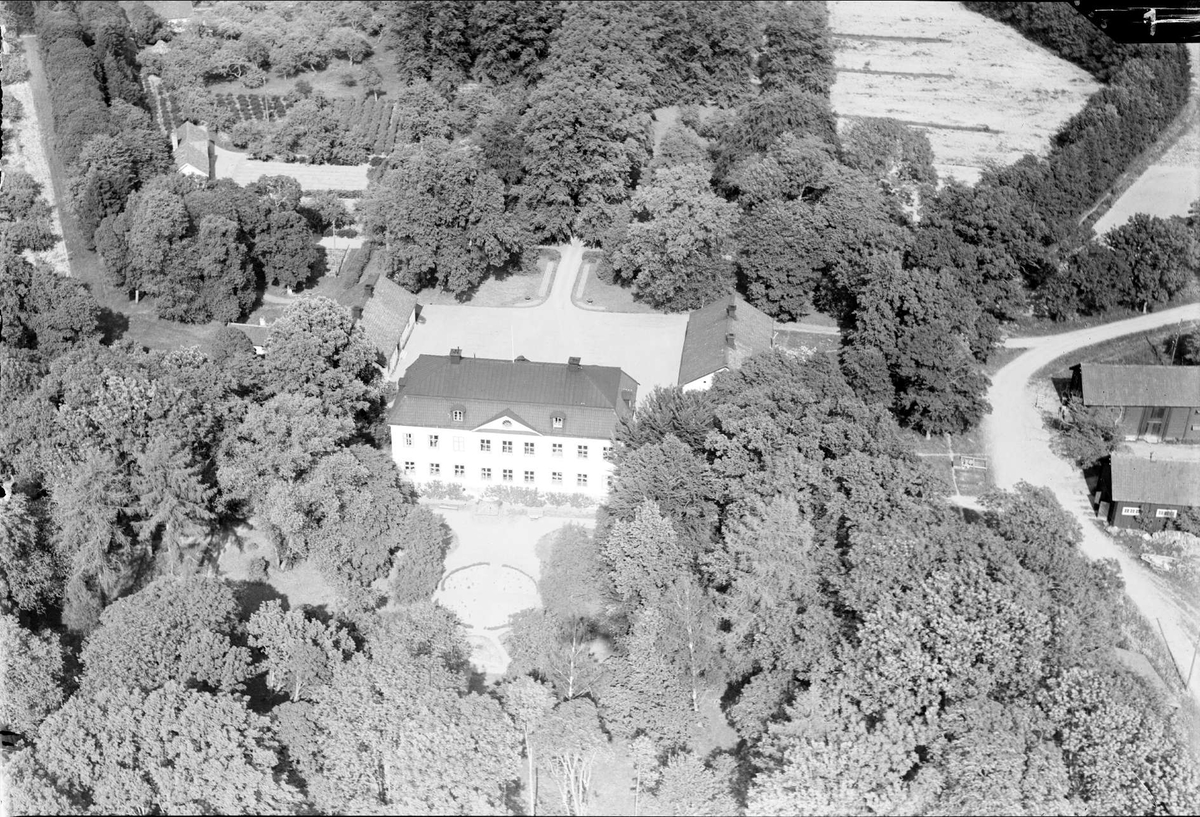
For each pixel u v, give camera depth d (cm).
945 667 9350
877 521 10944
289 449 12275
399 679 9525
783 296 16812
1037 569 10669
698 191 17250
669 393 13225
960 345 15112
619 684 10238
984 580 9856
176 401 12462
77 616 11069
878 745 8875
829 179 17762
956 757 8750
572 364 13550
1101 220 19288
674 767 9312
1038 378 16138
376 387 14512
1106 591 11150
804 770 8744
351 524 11894
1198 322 17138
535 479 13475
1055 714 9025
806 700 9388
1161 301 17562
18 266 15512
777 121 19688
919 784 8688
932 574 10075
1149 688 10088
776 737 9525
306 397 13112
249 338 15650
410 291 17550
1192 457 14412
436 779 8738
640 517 11281
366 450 12912
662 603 10712
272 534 12075
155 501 11731
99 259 18238
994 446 14838
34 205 19225
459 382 13462
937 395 14688
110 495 11444
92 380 12581
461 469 13538
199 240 16512
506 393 13338
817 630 10106
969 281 16775
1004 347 16812
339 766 8931
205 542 12644
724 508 11956
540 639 10850
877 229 17062
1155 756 8588
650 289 17238
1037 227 17038
